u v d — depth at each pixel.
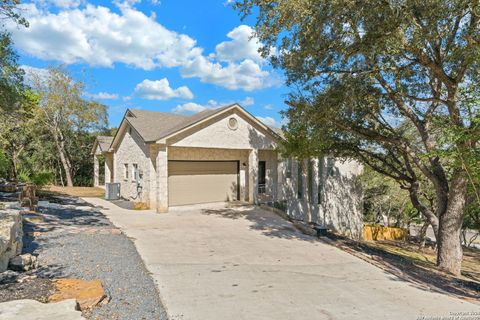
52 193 20.62
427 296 6.20
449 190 10.79
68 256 6.77
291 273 7.19
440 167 11.12
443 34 8.19
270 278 6.73
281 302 5.40
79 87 29.00
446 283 8.35
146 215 14.41
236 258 8.30
